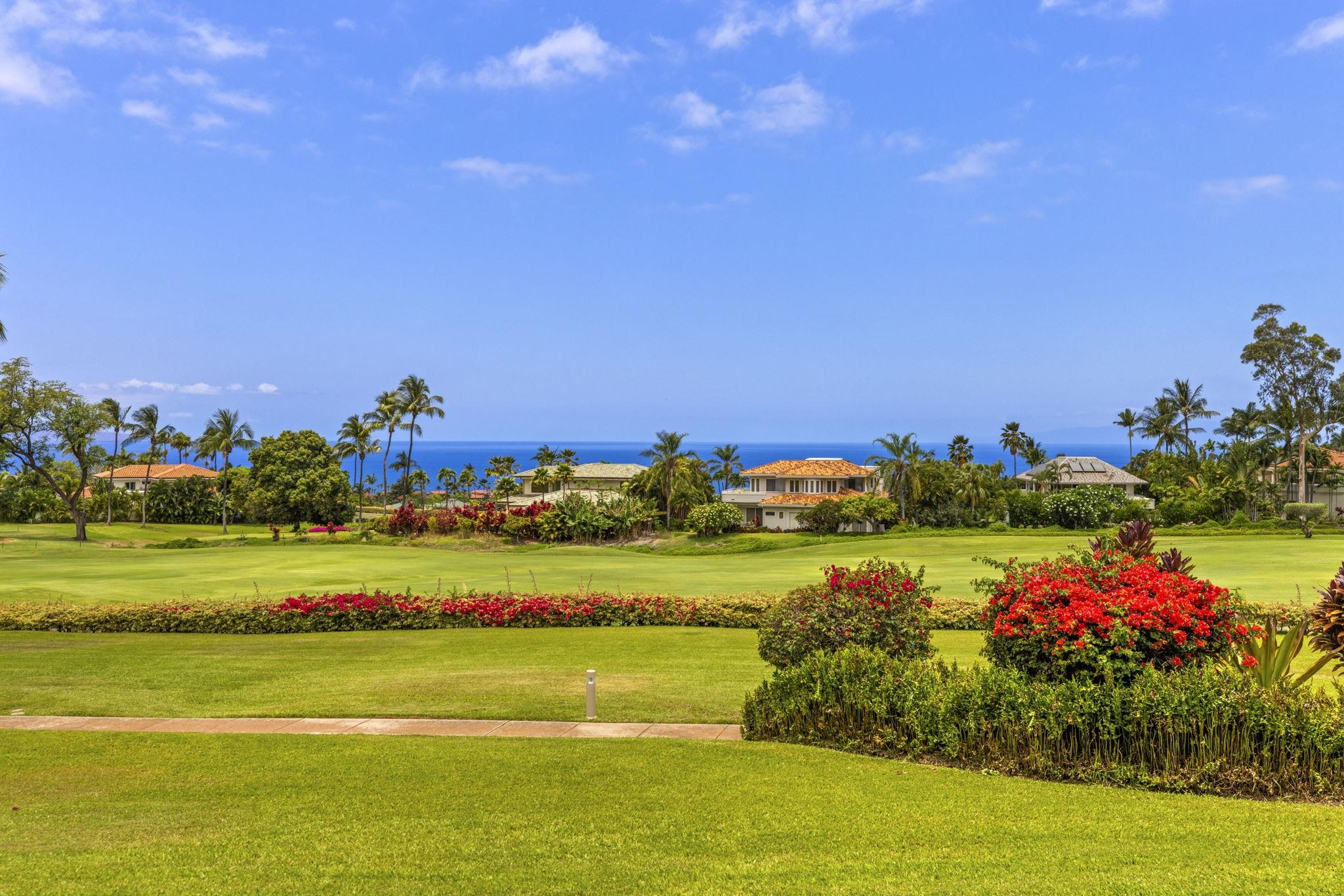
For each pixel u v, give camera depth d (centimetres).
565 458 14012
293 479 9962
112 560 5266
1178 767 941
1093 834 799
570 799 953
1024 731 1012
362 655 2030
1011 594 1124
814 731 1185
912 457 8238
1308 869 700
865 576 1420
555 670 1788
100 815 927
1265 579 3625
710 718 1372
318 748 1197
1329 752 894
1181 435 10819
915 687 1110
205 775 1073
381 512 12050
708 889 695
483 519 8000
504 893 698
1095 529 7681
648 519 8156
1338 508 8588
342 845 816
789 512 8844
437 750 1177
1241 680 962
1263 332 8156
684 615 2542
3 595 3459
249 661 1942
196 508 10406
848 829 834
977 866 729
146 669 1844
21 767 1121
